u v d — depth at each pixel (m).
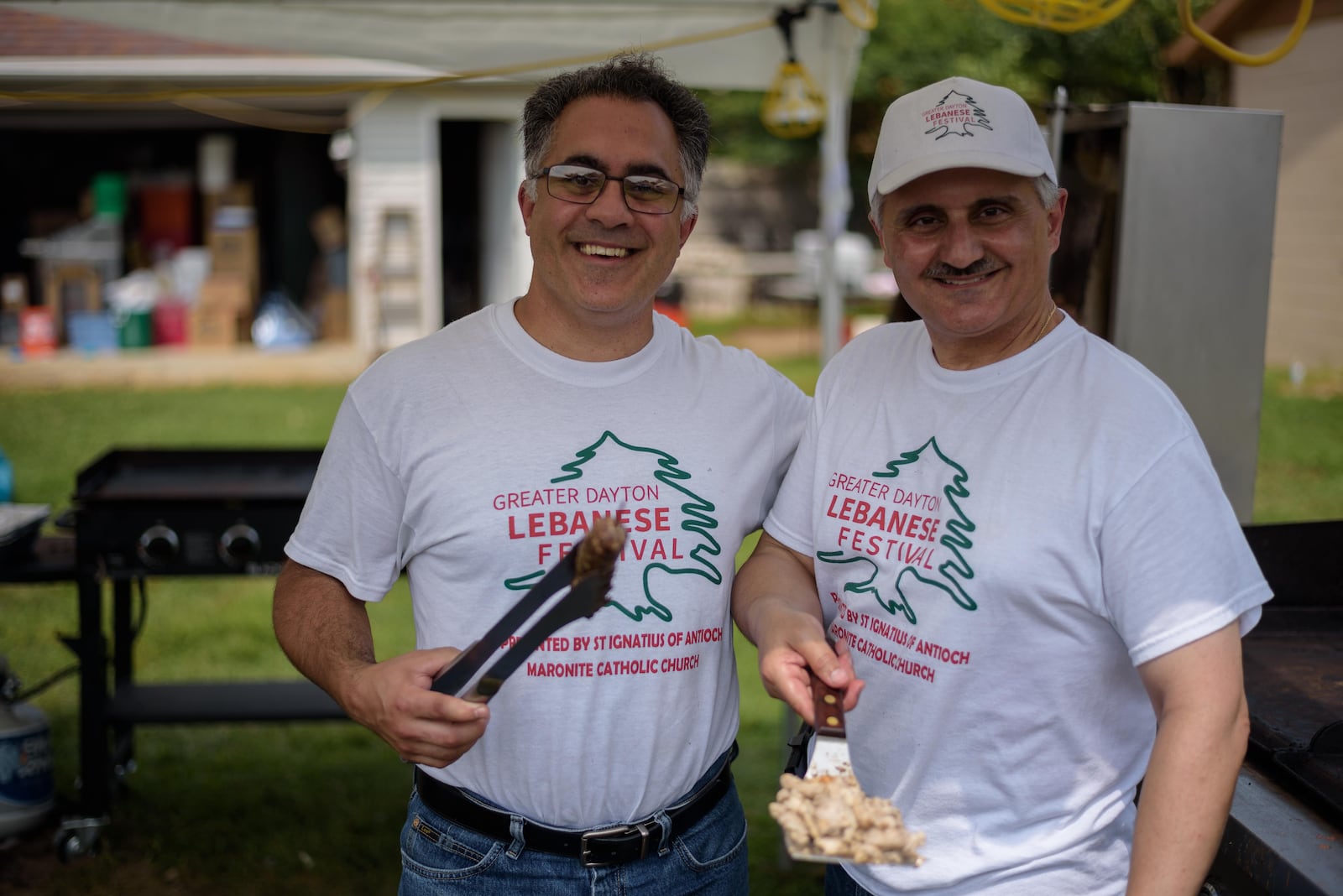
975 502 1.53
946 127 1.50
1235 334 2.57
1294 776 1.65
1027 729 1.52
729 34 3.90
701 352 1.85
